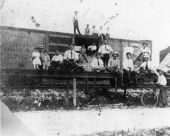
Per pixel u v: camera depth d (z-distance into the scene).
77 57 13.62
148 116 11.39
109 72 13.15
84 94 13.95
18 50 12.96
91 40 14.56
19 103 11.47
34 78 13.33
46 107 11.48
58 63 13.34
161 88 13.49
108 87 14.75
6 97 11.77
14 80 12.56
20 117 9.52
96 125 10.05
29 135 8.38
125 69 14.28
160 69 14.91
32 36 13.30
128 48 14.77
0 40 12.69
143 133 9.85
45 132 8.89
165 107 13.13
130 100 13.79
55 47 13.85
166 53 15.84
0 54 12.62
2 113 9.36
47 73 11.70
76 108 11.79
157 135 9.80
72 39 14.14
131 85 14.05
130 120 10.94
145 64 14.94
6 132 8.28
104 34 15.29
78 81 14.70
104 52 14.29
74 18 14.42
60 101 12.45
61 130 9.28
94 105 12.77
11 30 12.86
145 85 13.80
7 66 12.70
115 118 10.74
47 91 13.53
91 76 12.49
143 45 15.32
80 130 9.51
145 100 13.34
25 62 13.10
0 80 12.21
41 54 13.26
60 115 10.25
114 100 13.73
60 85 14.27
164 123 11.21
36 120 9.43
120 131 9.87
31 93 12.73
